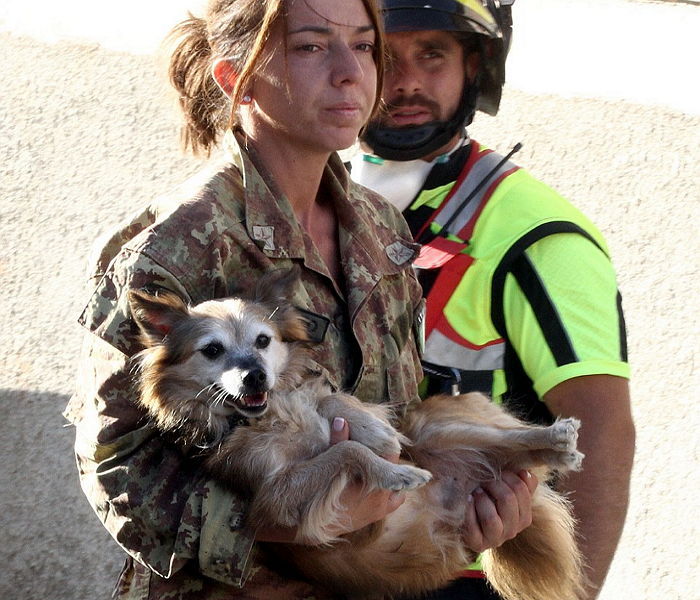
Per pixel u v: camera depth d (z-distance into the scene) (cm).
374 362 581
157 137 1127
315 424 553
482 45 713
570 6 1102
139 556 507
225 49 563
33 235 1128
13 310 1111
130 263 514
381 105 675
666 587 1003
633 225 1048
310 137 548
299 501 525
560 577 627
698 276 1029
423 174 716
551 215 679
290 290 555
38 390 1090
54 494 1070
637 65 1075
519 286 666
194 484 519
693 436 1011
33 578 1062
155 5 1155
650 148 1052
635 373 1031
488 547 600
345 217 589
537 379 664
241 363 540
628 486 664
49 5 1173
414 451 609
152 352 528
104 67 1150
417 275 677
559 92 1079
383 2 691
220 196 540
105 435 511
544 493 637
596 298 662
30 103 1155
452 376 669
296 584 563
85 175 1134
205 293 544
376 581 579
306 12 539
